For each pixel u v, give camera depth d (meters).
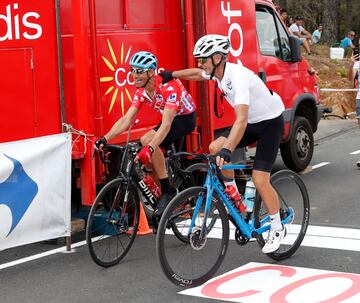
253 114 4.95
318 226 6.39
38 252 5.91
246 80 4.77
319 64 20.89
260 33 8.45
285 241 5.39
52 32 5.77
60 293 4.81
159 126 6.00
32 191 5.38
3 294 4.83
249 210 5.14
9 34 5.48
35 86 5.69
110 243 5.46
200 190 4.75
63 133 5.57
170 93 5.53
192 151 7.15
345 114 16.78
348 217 6.71
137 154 5.35
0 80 5.45
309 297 4.53
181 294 4.69
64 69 5.95
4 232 5.21
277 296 4.57
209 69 4.80
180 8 7.08
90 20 5.87
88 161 5.93
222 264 5.33
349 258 5.37
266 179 5.00
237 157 8.03
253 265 5.28
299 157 9.31
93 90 5.93
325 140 12.80
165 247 4.96
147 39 6.64
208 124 7.26
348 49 27.20
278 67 8.76
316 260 5.34
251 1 8.06
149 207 6.52
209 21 7.23
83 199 6.02
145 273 5.20
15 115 5.56
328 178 8.88
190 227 4.76
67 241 5.84
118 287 4.89
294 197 5.46
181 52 7.12
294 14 37.47
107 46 6.16
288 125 8.94
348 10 40.97
